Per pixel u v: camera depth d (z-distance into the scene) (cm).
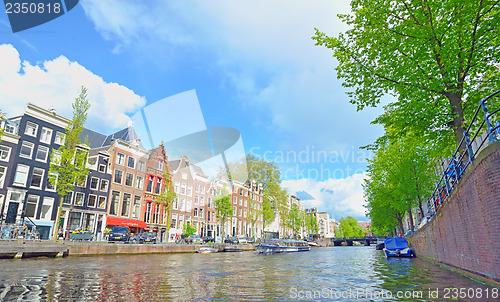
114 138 3384
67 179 2303
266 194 4188
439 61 1112
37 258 1565
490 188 699
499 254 678
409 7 1098
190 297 697
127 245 2127
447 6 992
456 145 1241
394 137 1257
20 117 2502
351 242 7994
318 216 12194
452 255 1073
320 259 2106
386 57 1162
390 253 2081
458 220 966
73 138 2352
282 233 6588
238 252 3192
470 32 1055
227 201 3797
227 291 782
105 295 695
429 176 2253
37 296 666
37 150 2573
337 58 1238
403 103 1225
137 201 3375
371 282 935
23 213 2370
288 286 870
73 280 894
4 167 2338
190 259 1941
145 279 965
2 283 812
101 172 3048
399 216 3372
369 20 1145
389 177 2458
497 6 999
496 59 1045
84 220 2856
